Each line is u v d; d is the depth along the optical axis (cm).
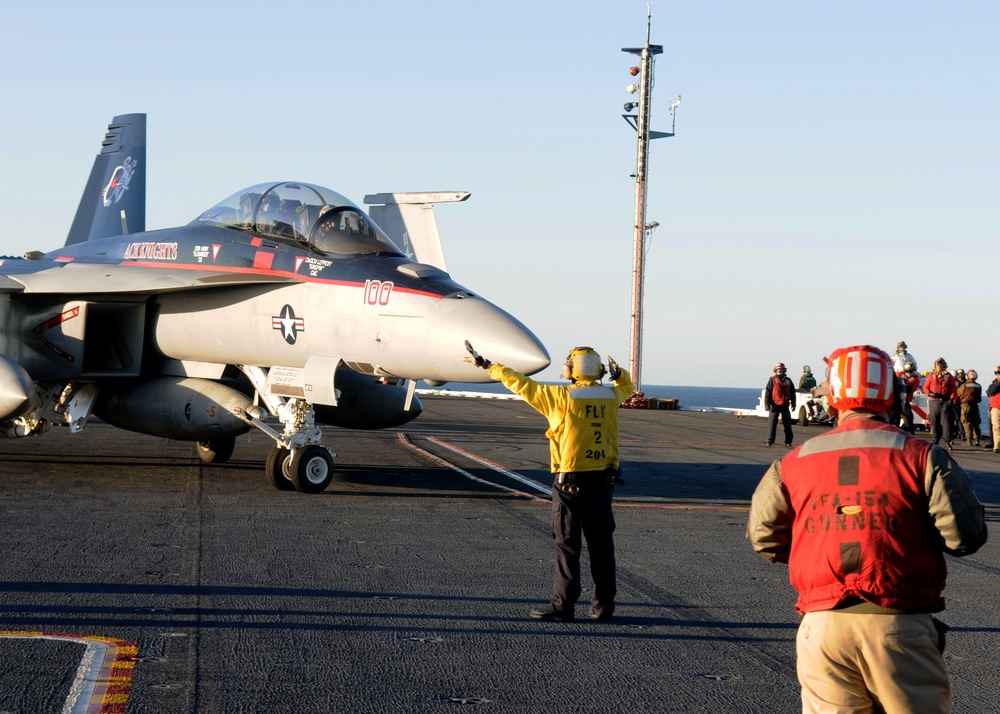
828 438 333
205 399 1311
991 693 520
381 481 1400
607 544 662
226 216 1381
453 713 465
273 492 1243
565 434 659
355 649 568
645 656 575
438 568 810
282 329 1255
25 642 551
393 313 1156
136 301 1362
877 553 309
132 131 2120
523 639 605
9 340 1387
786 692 512
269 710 457
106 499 1126
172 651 548
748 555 924
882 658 308
